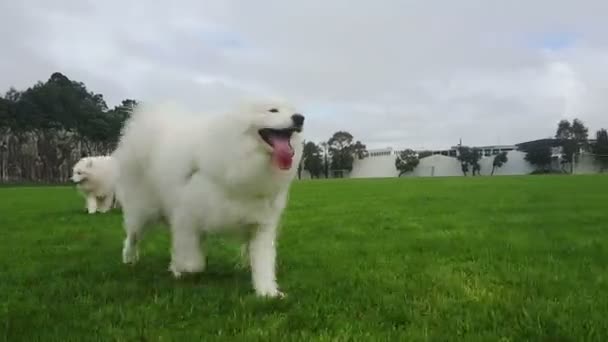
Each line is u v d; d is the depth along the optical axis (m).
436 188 9.23
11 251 2.95
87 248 3.06
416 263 2.39
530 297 1.74
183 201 1.89
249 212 1.78
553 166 38.69
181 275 2.04
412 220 4.10
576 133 38.00
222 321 1.51
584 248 2.68
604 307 1.59
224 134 1.72
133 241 2.44
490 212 4.61
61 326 1.47
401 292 1.83
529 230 3.39
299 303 1.70
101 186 5.35
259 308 1.64
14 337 1.38
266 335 1.37
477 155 40.41
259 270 1.84
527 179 13.56
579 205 5.09
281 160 1.68
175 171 1.91
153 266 2.43
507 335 1.38
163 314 1.60
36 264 2.54
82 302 1.76
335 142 41.50
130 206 2.32
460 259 2.48
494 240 2.98
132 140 2.20
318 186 11.55
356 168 42.28
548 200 5.79
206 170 1.78
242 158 1.69
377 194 7.71
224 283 2.01
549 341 1.32
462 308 1.63
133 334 1.41
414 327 1.45
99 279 2.16
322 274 2.19
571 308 1.58
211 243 2.91
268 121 1.67
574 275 2.06
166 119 2.15
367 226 3.79
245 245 2.29
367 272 2.18
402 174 41.31
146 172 2.16
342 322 1.51
